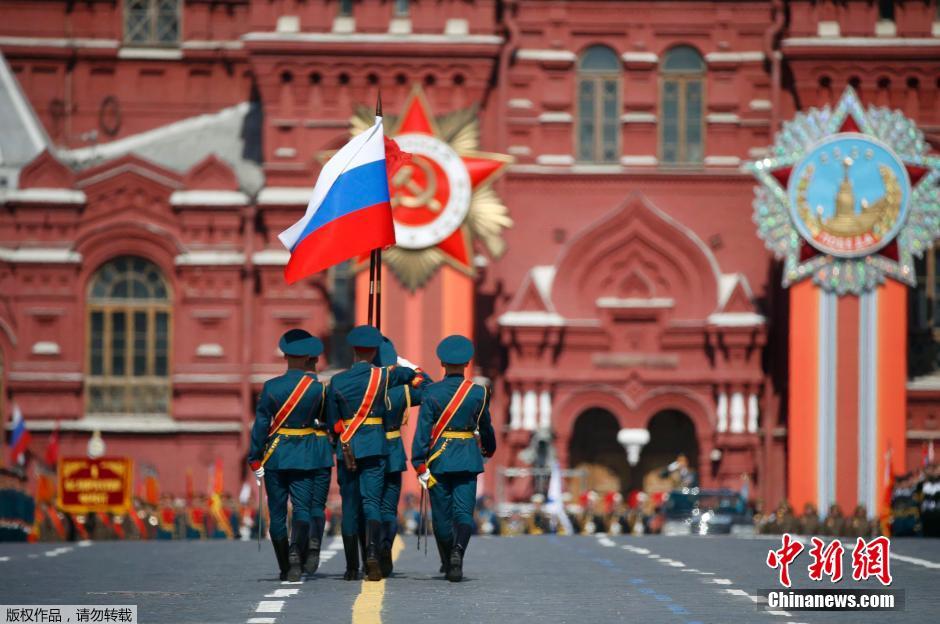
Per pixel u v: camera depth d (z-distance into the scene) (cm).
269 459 5003
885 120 13562
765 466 14250
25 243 14275
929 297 14425
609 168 14662
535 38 14775
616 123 14812
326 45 14062
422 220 13588
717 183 14662
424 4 14162
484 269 14488
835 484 13600
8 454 14088
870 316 13625
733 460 14250
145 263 14362
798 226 13562
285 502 5041
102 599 4478
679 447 14825
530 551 7012
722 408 14288
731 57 14725
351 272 14038
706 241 14625
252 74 15125
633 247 14600
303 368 5078
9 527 10569
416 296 13700
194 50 15075
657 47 14800
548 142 14725
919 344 14375
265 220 14250
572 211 14662
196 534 11838
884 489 12562
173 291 14288
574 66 14788
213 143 14925
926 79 14312
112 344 14312
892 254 13600
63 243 14275
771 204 13650
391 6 14162
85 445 14162
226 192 14250
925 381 14212
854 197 13562
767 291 14500
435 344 13675
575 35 14800
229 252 14250
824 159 13575
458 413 5000
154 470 13400
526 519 13025
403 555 6812
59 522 10975
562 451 14325
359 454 4941
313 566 5156
